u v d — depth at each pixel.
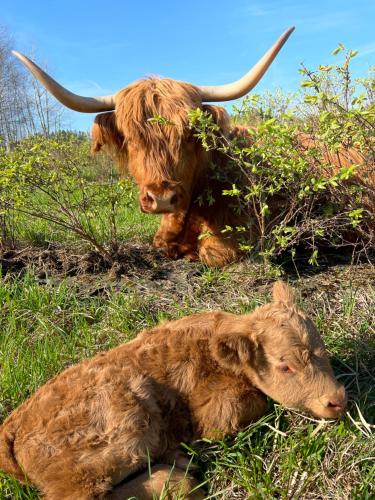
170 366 0.91
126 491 0.80
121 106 1.55
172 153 1.49
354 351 1.09
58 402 0.86
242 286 1.45
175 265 1.71
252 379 0.91
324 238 1.48
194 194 1.66
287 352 0.86
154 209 1.49
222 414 0.89
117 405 0.84
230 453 0.87
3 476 0.84
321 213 1.54
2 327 1.40
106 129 1.65
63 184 1.84
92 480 0.79
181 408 0.90
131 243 1.92
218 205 1.65
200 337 0.94
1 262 1.73
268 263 1.49
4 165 1.85
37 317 1.41
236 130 1.71
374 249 1.56
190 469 0.86
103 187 1.88
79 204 1.89
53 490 0.80
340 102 1.31
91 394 0.85
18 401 1.06
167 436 0.88
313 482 0.81
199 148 1.56
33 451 0.82
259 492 0.78
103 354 0.98
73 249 1.84
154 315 1.38
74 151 2.10
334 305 1.30
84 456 0.80
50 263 1.74
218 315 1.01
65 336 1.32
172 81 1.58
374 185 1.50
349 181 1.54
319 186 1.28
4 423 0.89
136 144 1.53
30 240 2.02
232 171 1.62
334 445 0.87
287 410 0.95
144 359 0.93
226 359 0.87
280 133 1.26
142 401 0.85
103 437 0.82
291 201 1.48
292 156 1.37
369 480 0.78
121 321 1.35
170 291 1.51
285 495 0.78
